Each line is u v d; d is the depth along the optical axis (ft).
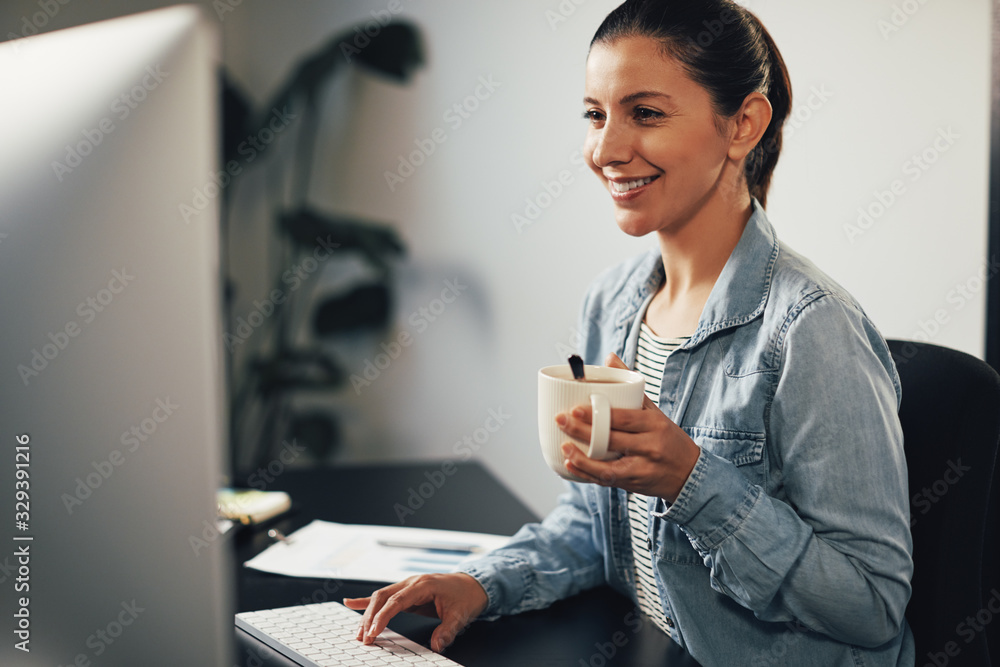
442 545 4.04
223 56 8.57
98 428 2.91
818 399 2.62
